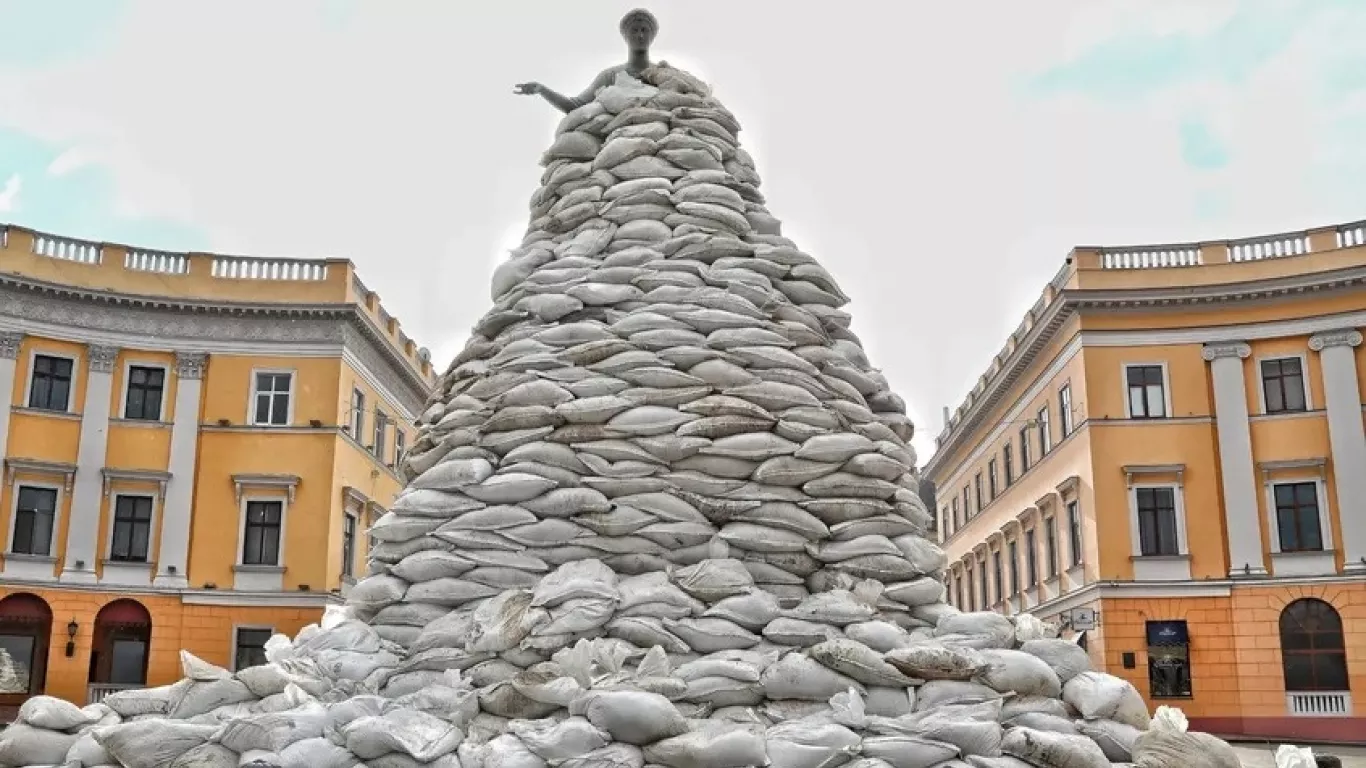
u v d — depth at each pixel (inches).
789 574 188.5
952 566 1565.0
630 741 143.8
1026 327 1183.6
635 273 217.0
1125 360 1011.3
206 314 1020.5
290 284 1035.3
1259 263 992.2
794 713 158.1
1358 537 933.8
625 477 189.9
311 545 991.0
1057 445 1088.2
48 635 940.6
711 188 231.3
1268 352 989.2
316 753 142.3
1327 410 960.3
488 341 222.4
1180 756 148.9
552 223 238.8
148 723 147.4
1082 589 1005.2
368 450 1104.2
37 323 978.1
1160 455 989.2
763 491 191.6
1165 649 952.9
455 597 186.2
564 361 204.5
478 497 192.1
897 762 144.7
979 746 147.6
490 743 145.1
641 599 174.1
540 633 170.4
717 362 200.1
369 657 177.6
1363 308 960.3
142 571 970.7
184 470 995.3
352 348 1053.8
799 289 226.4
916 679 161.2
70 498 966.4
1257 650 938.7
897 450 202.7
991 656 164.2
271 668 166.7
